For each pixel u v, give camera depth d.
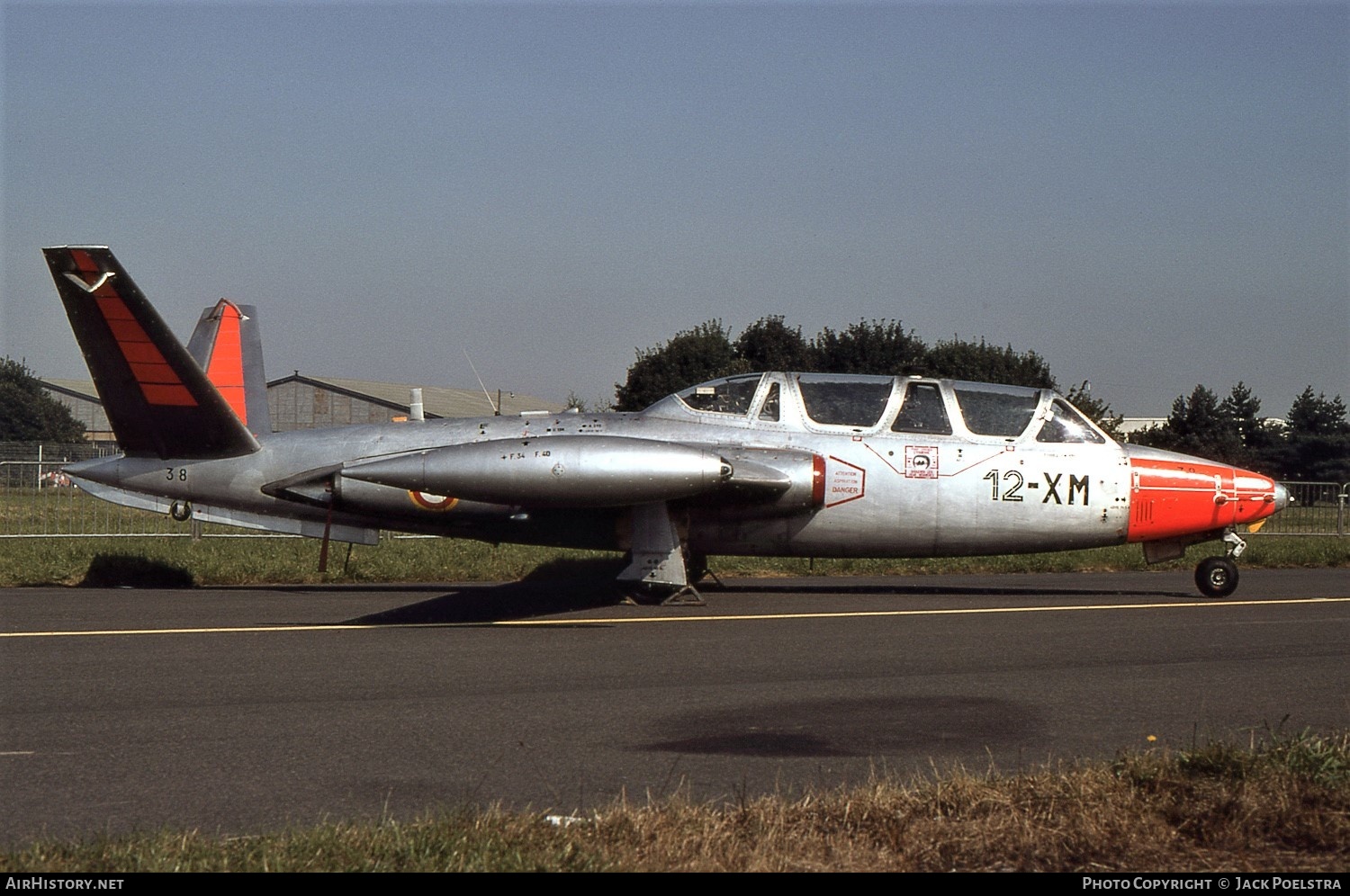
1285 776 5.21
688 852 4.40
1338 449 63.28
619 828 4.63
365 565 14.73
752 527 12.54
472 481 10.97
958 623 10.71
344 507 12.74
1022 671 8.43
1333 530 22.08
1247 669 8.52
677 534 12.14
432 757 6.11
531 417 13.15
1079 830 4.66
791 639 9.83
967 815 4.86
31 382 77.00
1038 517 12.44
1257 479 12.72
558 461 10.90
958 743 6.41
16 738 6.44
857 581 14.67
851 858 4.43
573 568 15.08
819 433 12.54
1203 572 12.94
